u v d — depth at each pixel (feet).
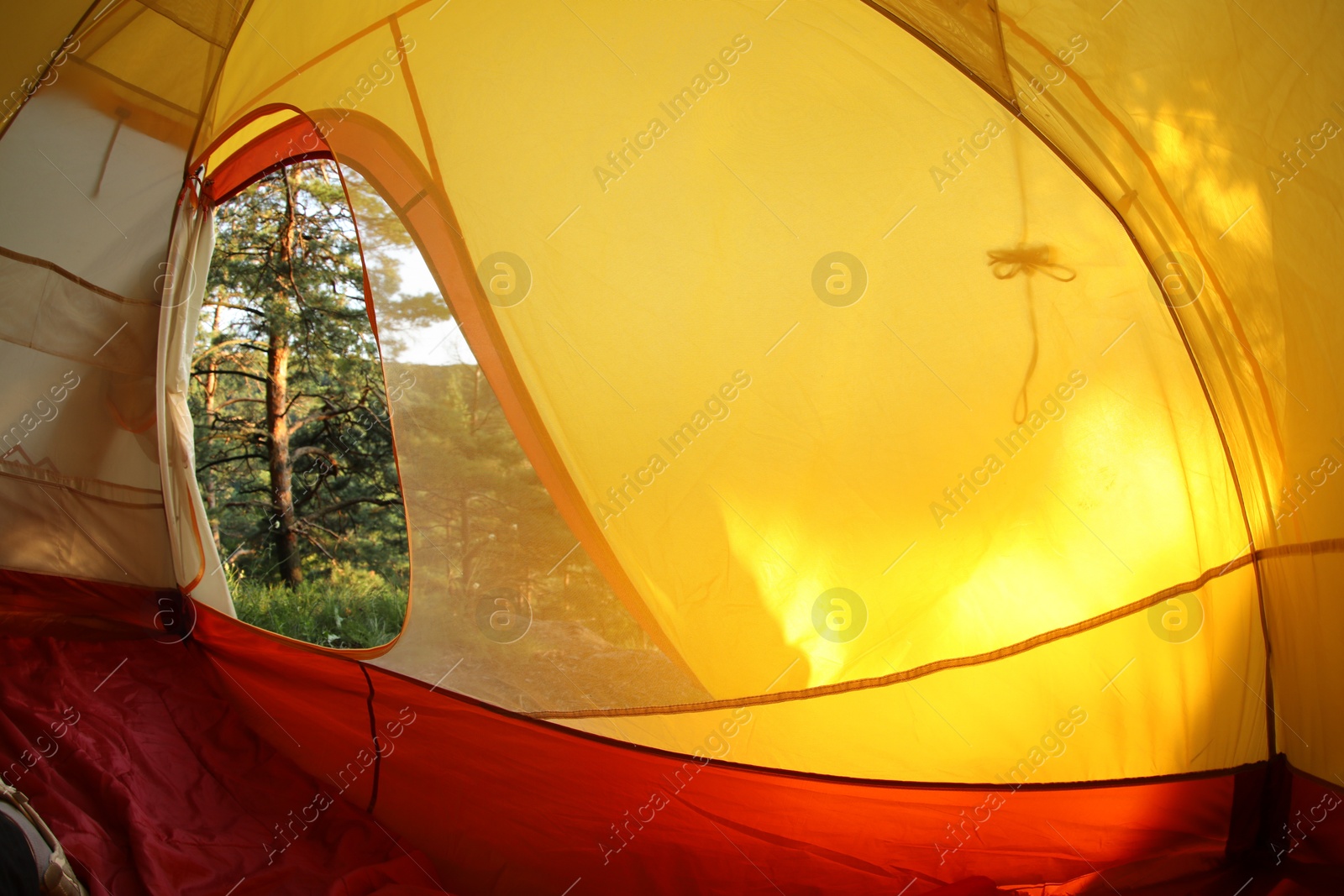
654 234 12.59
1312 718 9.80
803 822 10.78
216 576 15.62
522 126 12.73
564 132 12.69
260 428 34.35
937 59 11.42
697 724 11.84
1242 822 10.25
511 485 12.78
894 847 10.53
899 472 12.10
